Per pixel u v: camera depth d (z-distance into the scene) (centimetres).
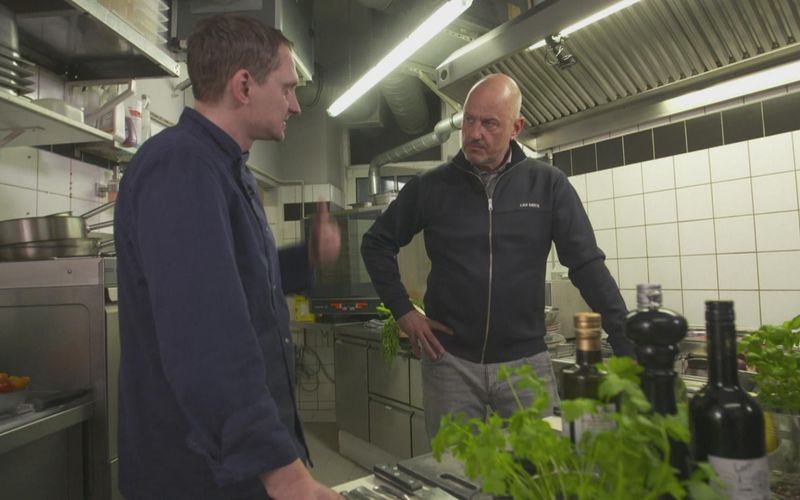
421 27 202
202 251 72
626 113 198
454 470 69
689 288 222
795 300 193
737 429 42
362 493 64
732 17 145
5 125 153
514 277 134
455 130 345
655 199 232
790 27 144
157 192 74
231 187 85
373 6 251
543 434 37
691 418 44
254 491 84
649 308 44
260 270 87
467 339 135
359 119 423
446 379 137
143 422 82
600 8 137
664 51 165
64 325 152
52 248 160
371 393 297
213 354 67
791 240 193
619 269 247
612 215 248
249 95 93
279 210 424
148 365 82
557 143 225
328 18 368
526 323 136
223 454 67
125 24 164
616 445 34
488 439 39
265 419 68
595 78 184
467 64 178
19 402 135
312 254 139
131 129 214
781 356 62
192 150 78
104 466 149
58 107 158
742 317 206
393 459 278
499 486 37
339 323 346
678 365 172
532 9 156
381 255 153
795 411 61
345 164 477
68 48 183
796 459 53
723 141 211
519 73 191
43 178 192
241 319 71
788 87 193
